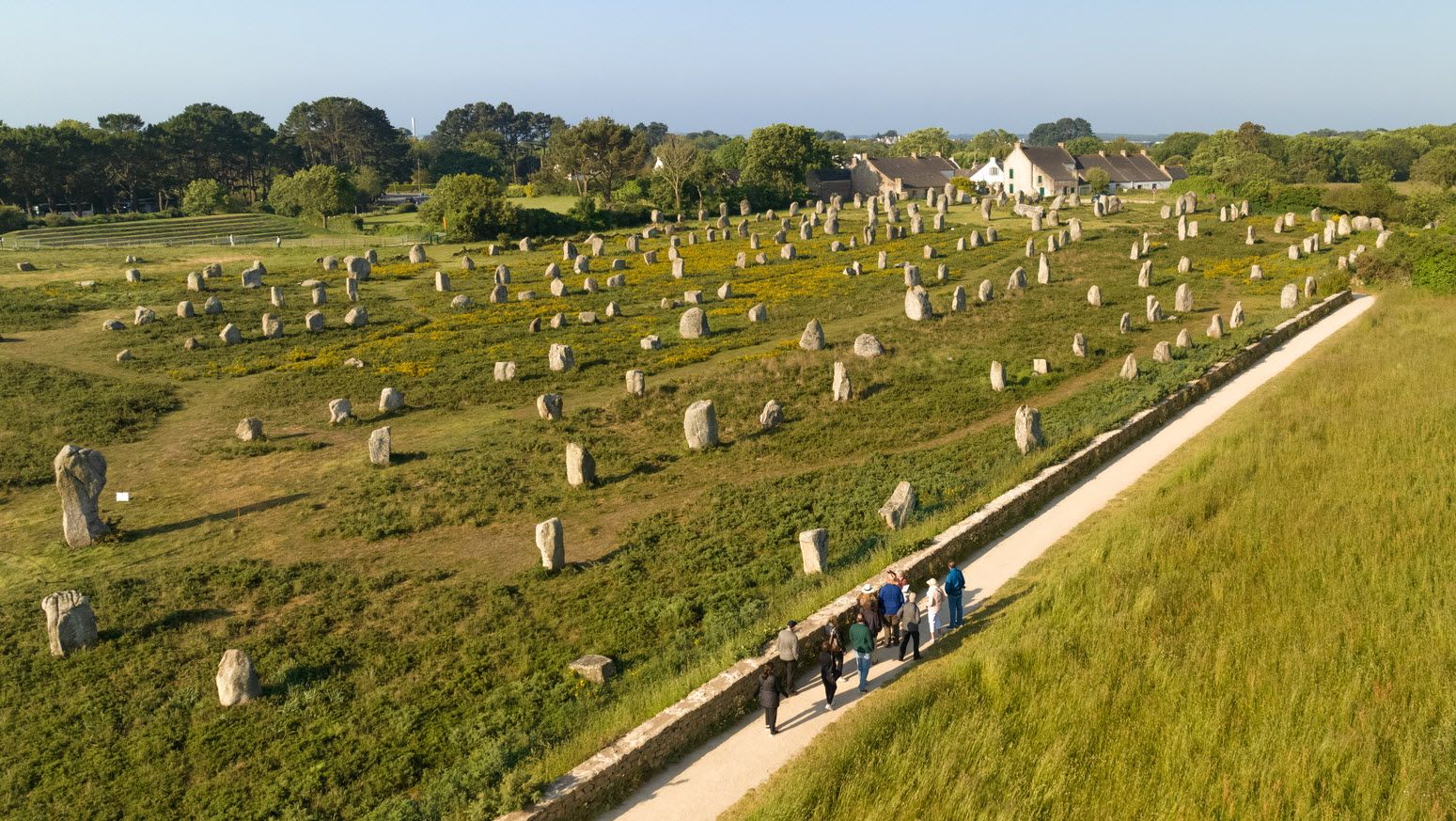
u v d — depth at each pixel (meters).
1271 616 20.34
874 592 20.91
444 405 43.84
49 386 46.53
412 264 82.75
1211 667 18.64
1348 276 61.34
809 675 20.59
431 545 29.30
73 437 39.81
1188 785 15.52
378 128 188.38
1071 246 79.94
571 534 29.78
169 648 23.41
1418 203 96.44
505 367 47.12
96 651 23.14
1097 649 19.50
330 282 73.62
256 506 32.69
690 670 20.45
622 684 20.95
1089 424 35.19
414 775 18.27
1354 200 101.25
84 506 29.64
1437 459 28.59
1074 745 16.66
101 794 17.98
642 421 40.81
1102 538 24.83
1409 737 15.93
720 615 23.48
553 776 16.72
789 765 17.31
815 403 42.09
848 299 63.62
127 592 26.23
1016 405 41.25
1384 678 17.84
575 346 53.16
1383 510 25.33
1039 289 64.12
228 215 122.56
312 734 19.72
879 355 48.22
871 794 15.80
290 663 22.22
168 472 36.28
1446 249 59.34
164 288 69.50
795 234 96.94
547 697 20.62
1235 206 99.56
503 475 34.62
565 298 67.00
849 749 16.84
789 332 55.84
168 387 47.22
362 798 17.56
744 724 18.88
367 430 40.84
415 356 52.00
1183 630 20.12
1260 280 65.00
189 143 148.25
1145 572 22.73
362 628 24.23
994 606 22.72
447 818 16.12
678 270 74.44
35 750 19.34
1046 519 28.02
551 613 24.61
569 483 33.88
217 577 27.08
